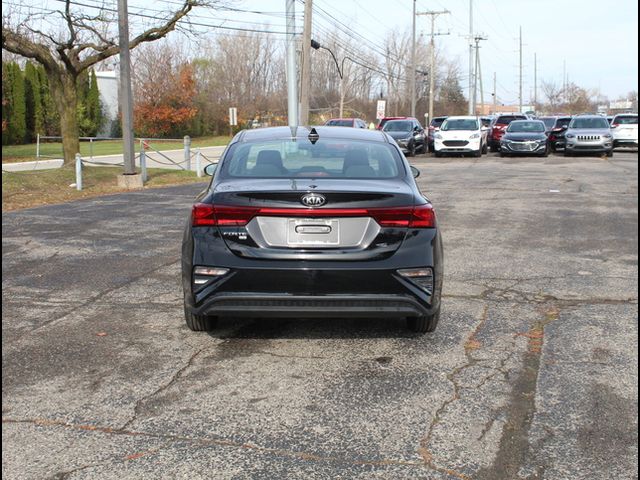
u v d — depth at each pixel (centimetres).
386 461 351
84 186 1725
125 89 1728
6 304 645
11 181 1667
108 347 524
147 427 390
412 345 527
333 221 475
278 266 471
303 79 2698
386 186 503
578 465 347
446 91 8712
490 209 1277
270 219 476
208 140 5300
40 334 555
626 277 746
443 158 2903
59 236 1005
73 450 363
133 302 650
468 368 479
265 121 6306
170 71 5341
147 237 994
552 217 1180
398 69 7369
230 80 6112
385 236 479
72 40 1998
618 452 360
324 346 525
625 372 470
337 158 561
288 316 481
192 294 491
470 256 858
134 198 1498
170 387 447
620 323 582
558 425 391
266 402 423
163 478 334
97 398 430
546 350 516
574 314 610
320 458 354
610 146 2792
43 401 425
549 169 2194
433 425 392
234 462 350
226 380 459
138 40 2073
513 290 693
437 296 499
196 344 530
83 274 764
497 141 3391
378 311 480
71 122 2138
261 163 553
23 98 4109
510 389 443
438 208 1289
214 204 483
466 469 343
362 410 412
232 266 474
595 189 1590
